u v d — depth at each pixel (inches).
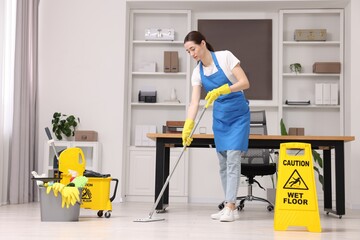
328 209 180.1
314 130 255.1
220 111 148.4
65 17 248.5
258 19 260.5
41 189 137.3
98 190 151.0
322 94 248.1
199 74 150.0
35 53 235.3
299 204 128.2
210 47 151.2
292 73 252.4
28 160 221.6
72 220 138.9
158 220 146.3
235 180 147.9
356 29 240.7
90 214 164.1
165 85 262.5
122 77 246.1
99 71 246.5
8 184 213.5
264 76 257.8
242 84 142.6
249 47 259.8
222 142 148.9
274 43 259.0
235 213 155.6
